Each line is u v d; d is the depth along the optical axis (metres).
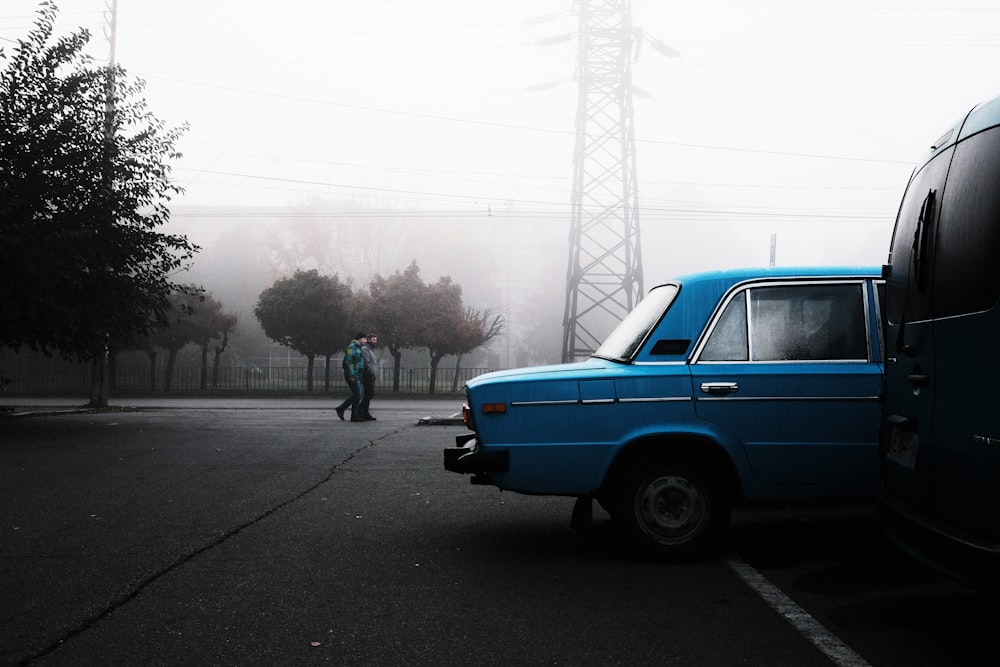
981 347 3.24
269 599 4.31
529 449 5.02
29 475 8.66
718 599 4.33
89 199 14.81
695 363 5.09
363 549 5.45
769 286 5.21
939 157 3.91
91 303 15.32
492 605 4.22
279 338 36.81
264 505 6.99
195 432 13.94
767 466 4.98
